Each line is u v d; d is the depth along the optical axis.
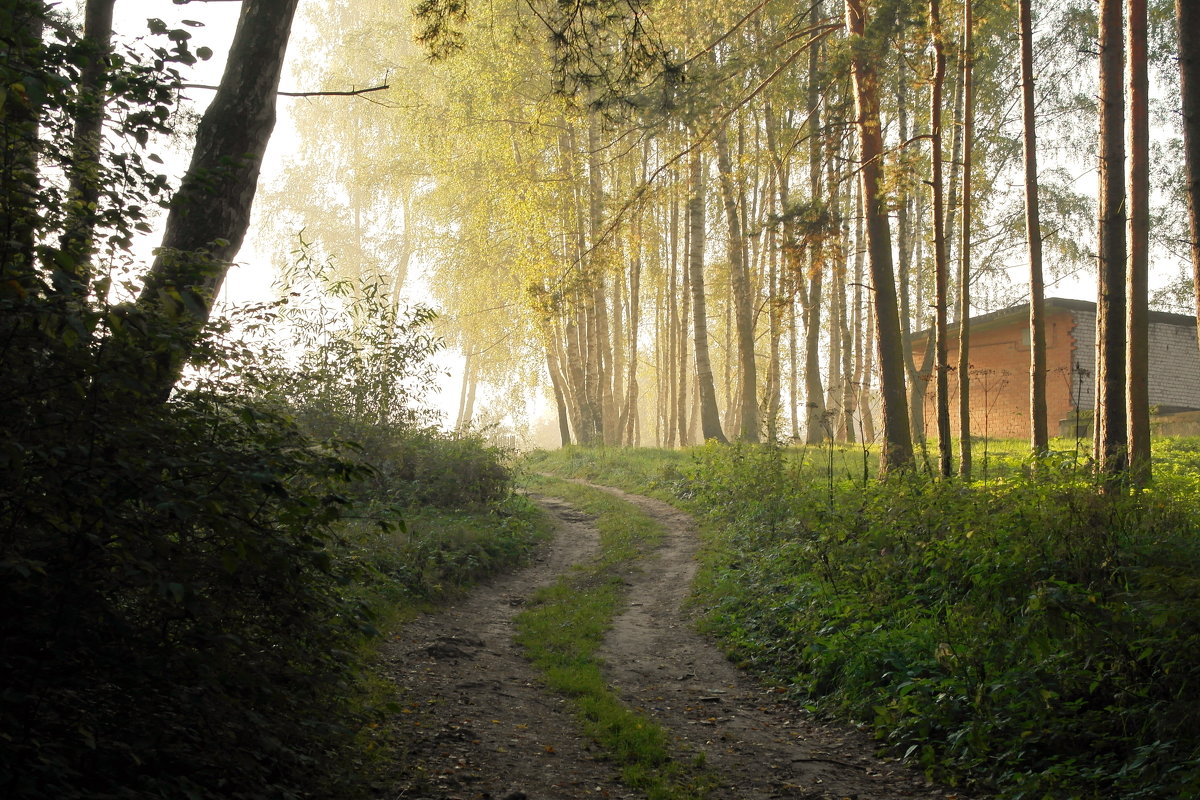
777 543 12.78
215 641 4.05
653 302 44.75
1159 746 5.36
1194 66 8.32
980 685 6.58
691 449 25.72
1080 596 6.61
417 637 9.05
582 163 28.42
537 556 14.77
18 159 3.77
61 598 3.55
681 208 40.66
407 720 6.53
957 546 8.91
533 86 27.94
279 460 4.03
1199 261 8.30
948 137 27.28
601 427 32.47
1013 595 7.88
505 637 9.77
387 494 13.91
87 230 4.02
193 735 3.99
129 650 3.84
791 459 20.80
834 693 7.70
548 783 5.73
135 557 3.63
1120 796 5.24
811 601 9.51
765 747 6.73
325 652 4.94
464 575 12.05
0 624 3.47
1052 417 27.53
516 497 18.33
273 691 4.34
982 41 24.02
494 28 27.06
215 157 7.63
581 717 7.14
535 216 27.72
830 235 18.42
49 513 3.51
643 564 13.88
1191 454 17.39
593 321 32.81
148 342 3.82
